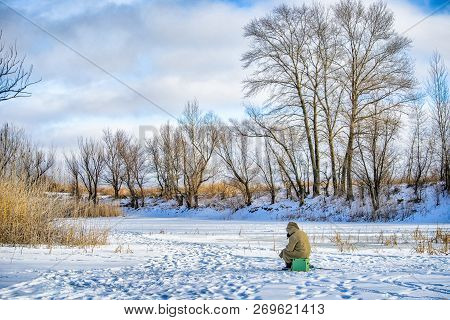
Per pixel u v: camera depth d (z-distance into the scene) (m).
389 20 31.25
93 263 11.43
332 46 33.09
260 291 7.70
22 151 16.66
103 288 8.13
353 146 34.78
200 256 13.36
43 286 8.24
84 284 8.54
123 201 60.62
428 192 33.25
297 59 34.38
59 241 15.45
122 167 59.28
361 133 31.91
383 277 9.05
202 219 39.78
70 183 19.19
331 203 34.59
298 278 9.08
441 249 14.22
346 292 7.49
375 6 31.34
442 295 7.21
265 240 18.80
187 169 50.97
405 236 18.97
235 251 14.68
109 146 58.72
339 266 10.99
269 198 46.38
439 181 35.03
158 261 12.17
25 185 15.69
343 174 35.41
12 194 15.02
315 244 16.61
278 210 37.69
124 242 17.48
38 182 16.19
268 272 10.12
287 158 42.34
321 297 7.15
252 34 34.09
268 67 34.44
